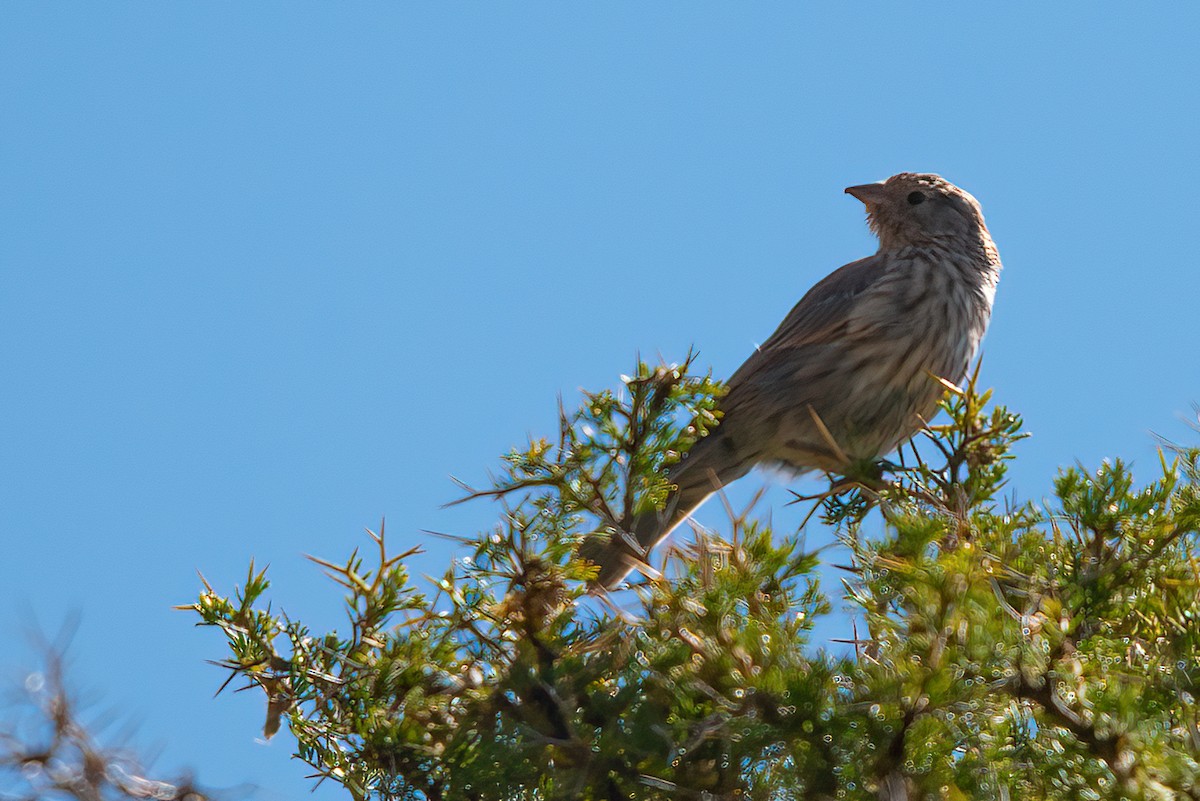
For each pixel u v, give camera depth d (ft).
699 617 20.07
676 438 24.52
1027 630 19.07
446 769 21.04
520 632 21.70
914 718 17.35
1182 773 16.97
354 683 21.54
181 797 16.26
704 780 19.83
